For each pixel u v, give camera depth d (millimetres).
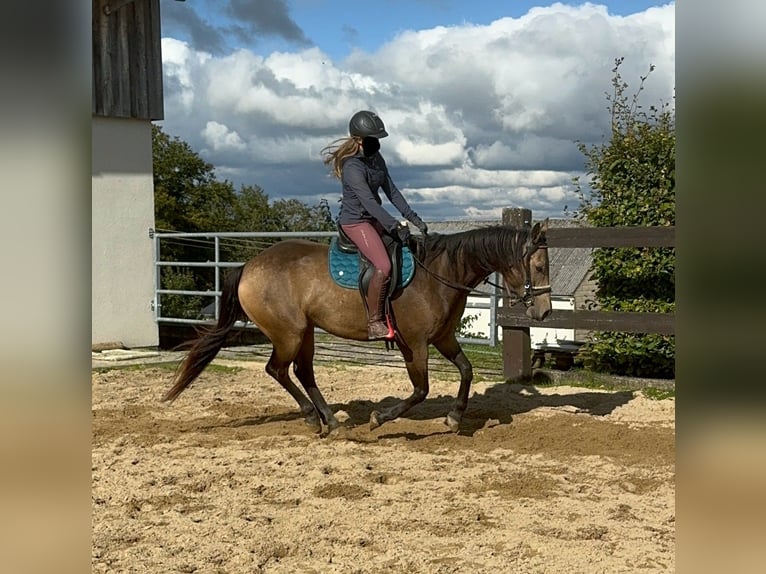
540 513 4680
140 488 5234
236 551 4023
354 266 6402
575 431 6957
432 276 6359
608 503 4902
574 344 10062
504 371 9484
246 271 6781
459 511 4715
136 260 13219
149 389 9281
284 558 3994
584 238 8703
